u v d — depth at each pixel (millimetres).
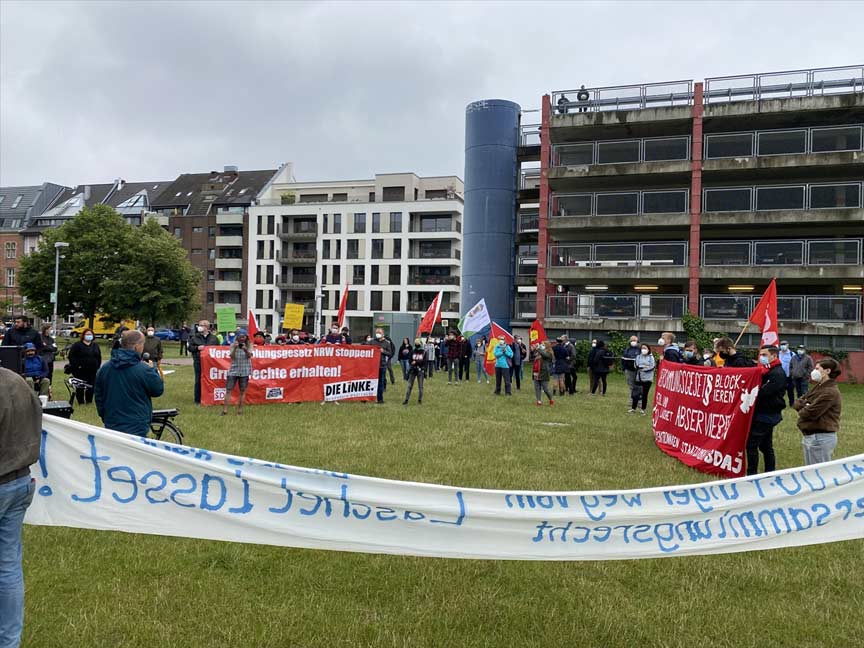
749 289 34000
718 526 4281
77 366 13250
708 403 8812
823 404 7094
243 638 3912
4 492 3312
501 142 37594
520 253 40375
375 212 73312
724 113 32000
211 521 4227
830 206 30844
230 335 17438
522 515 4164
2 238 88438
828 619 4383
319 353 15477
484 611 4367
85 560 5027
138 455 4230
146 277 51844
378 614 4285
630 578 5004
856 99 30219
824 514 4371
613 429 12320
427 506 4148
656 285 35812
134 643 3811
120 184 93312
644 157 33750
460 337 23234
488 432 11336
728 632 4160
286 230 76438
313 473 4176
